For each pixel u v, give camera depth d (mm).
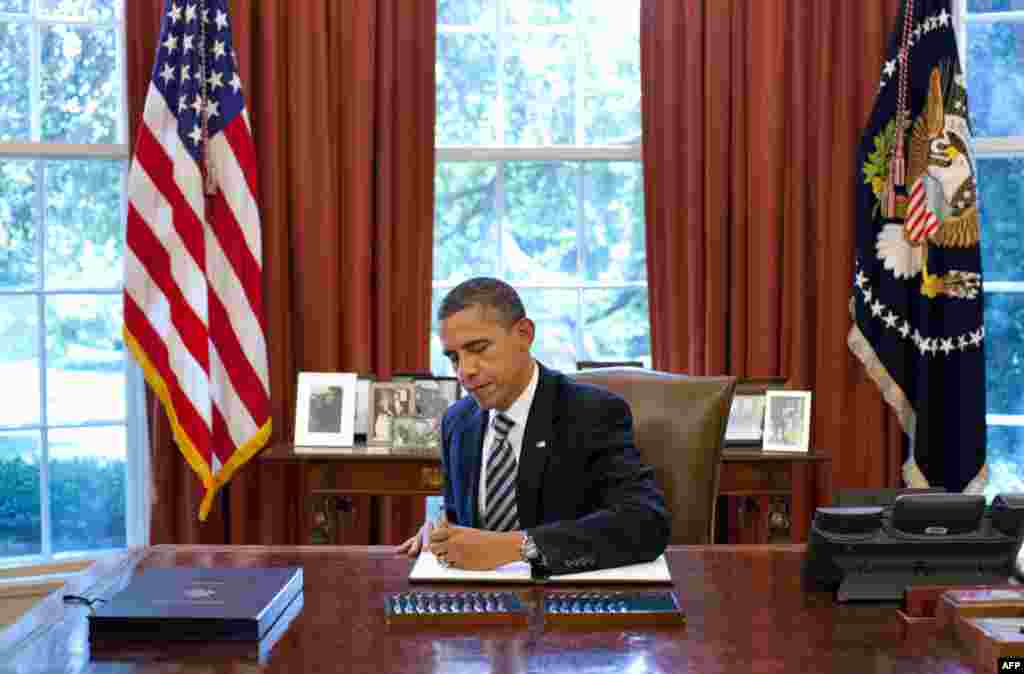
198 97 3881
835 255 4195
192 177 3854
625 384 2611
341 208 4164
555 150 4477
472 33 4500
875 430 4219
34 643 1630
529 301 4543
